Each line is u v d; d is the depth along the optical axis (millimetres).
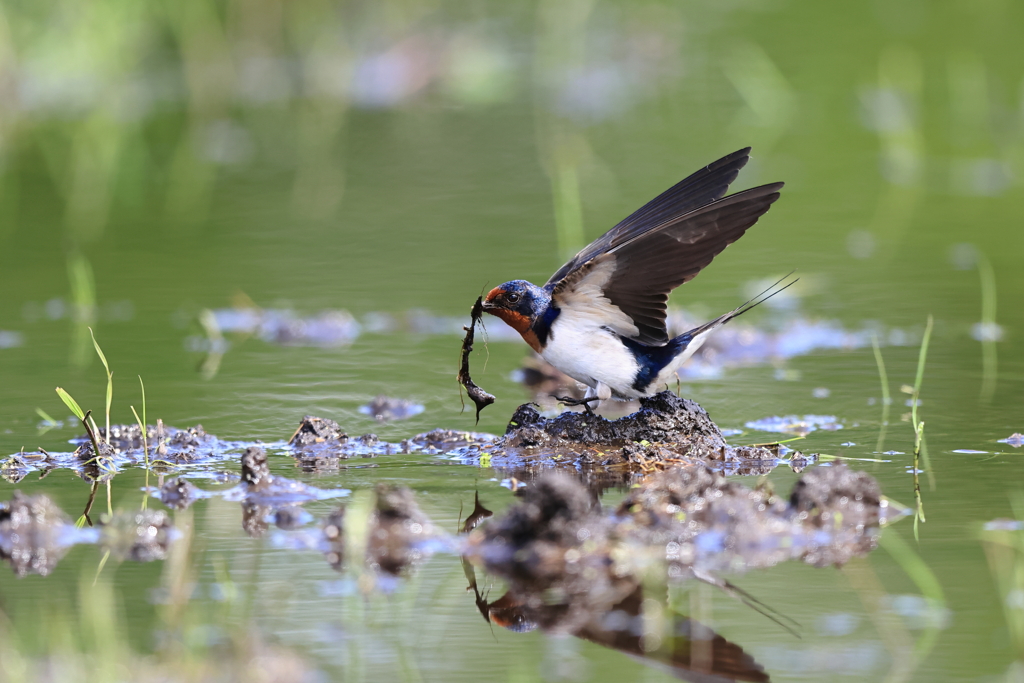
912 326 14812
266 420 11859
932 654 7066
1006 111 26297
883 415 11711
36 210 21062
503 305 10625
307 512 9305
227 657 7000
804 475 9078
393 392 12859
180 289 16906
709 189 11008
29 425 11609
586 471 10289
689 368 13836
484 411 12234
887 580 7984
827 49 31500
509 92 29875
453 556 8430
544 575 8133
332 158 24719
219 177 23359
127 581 8023
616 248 9789
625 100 28766
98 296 16547
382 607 7723
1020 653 7062
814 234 19219
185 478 10172
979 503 9203
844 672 6898
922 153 24016
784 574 8102
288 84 30156
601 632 7461
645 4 37406
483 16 35281
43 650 7043
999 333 14383
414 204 21438
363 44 31984
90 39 28859
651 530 8609
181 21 30625
